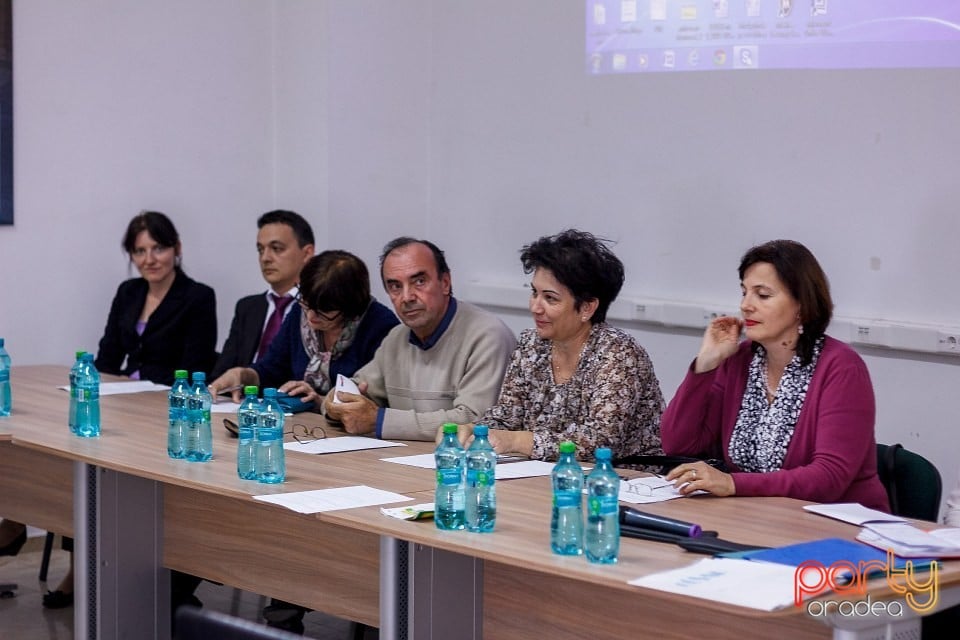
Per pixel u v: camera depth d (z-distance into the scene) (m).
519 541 2.03
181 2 5.05
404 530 2.11
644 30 4.63
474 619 2.35
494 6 5.14
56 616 3.77
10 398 3.42
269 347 3.94
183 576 3.46
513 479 2.61
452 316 3.30
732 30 4.37
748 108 4.35
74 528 2.96
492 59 5.16
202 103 5.14
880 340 3.95
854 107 4.06
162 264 4.43
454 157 5.34
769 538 2.08
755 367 2.70
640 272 4.71
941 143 3.85
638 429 2.94
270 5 5.31
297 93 5.24
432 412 3.17
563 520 1.96
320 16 5.11
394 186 5.35
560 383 2.97
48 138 4.72
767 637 1.96
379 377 3.43
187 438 2.81
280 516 2.72
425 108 5.43
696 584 1.72
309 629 3.60
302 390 3.58
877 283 4.03
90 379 3.10
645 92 4.65
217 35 5.16
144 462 2.74
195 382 2.82
